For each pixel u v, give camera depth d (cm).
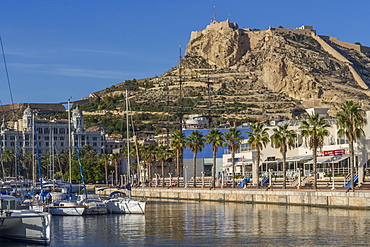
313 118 12369
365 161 12438
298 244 7181
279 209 11406
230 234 8119
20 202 10850
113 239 7931
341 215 9869
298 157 15250
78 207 10981
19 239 7281
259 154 14475
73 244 7575
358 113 11350
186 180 18938
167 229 8812
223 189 14550
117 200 11381
